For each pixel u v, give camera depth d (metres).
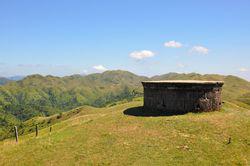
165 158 24.66
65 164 25.44
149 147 27.09
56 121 112.12
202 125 31.83
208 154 25.28
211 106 38.69
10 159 28.94
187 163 23.67
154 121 34.88
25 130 116.31
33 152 29.55
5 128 175.88
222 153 25.52
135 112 41.72
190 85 37.75
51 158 27.19
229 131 30.08
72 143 30.44
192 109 37.88
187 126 31.84
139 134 30.81
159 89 40.38
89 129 34.78
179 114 37.97
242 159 24.61
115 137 30.58
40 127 112.44
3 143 39.44
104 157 25.80
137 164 23.83
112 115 41.50
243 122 32.56
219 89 39.94
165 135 29.84
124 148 27.31
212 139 28.31
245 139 28.33
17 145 33.88
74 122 48.22
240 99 171.12
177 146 26.91
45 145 31.00
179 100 38.53
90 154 26.86
